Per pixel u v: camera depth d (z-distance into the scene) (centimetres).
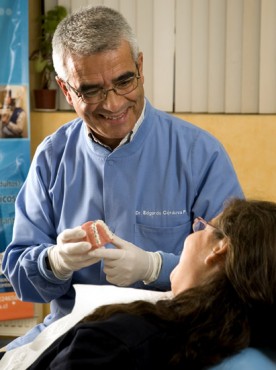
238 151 370
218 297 114
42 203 204
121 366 108
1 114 358
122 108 177
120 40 174
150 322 115
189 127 202
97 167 198
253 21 369
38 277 191
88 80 174
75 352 110
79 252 173
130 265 178
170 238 196
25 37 358
